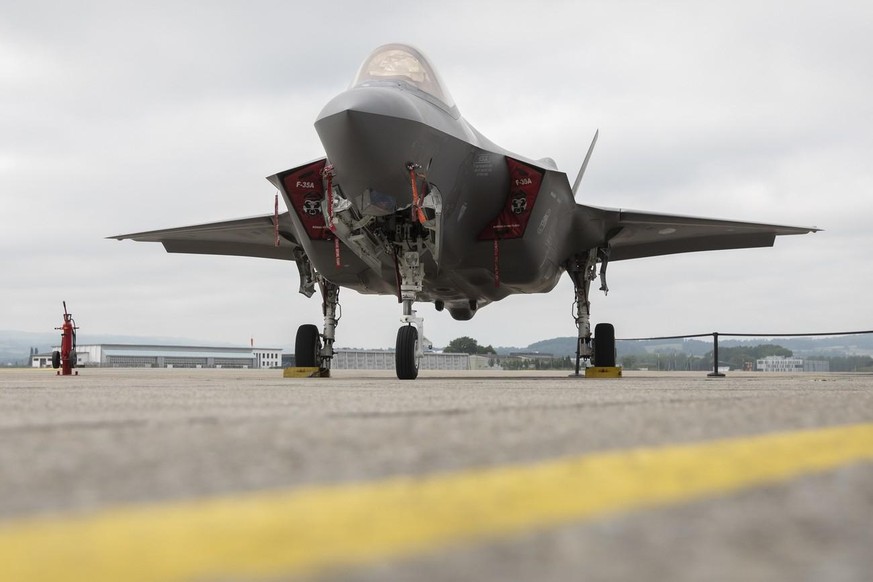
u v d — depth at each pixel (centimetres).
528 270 1307
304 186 1205
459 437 231
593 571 92
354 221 1092
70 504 133
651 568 93
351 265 1290
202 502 133
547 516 123
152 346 9281
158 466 177
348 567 92
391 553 99
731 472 171
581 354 1497
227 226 1574
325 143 985
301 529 112
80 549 99
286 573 89
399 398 463
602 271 1505
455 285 1369
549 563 95
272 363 10300
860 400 424
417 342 1085
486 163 1167
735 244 1617
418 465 178
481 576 89
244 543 103
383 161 983
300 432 243
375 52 1183
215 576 87
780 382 949
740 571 92
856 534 114
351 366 6406
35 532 109
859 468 182
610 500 138
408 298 1101
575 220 1395
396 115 977
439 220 1073
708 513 129
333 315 1424
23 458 190
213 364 9731
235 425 266
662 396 487
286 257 1831
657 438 232
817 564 96
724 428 262
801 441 224
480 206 1192
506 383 875
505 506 130
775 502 140
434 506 129
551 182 1227
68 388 668
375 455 194
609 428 259
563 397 473
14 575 87
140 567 91
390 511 125
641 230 1509
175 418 299
